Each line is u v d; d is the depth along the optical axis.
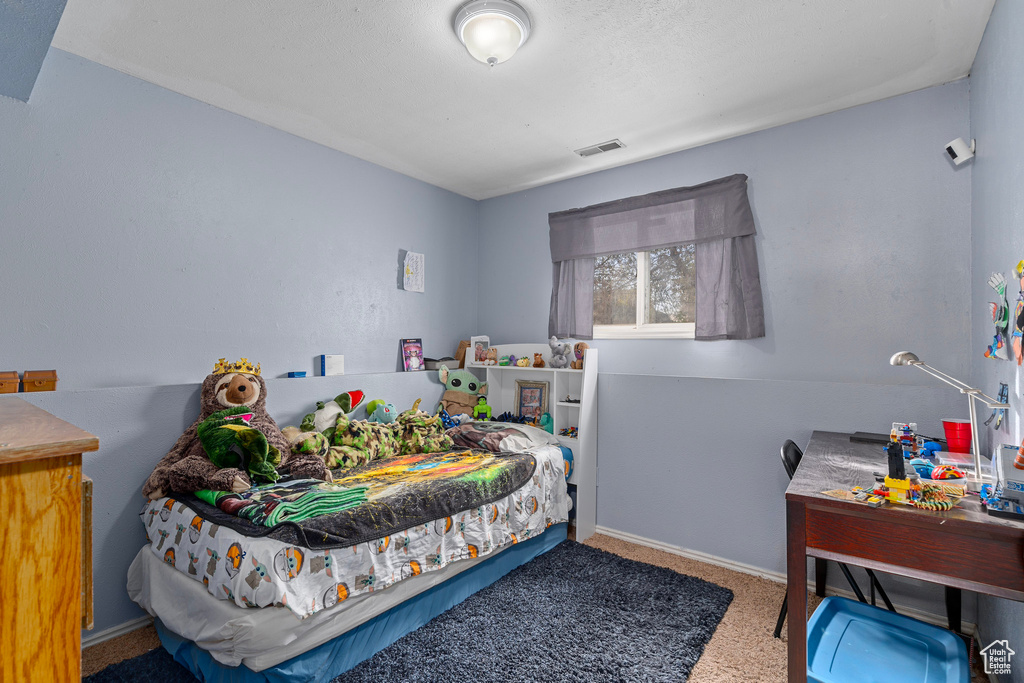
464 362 3.94
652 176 3.33
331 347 3.15
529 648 2.00
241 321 2.72
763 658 1.97
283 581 1.61
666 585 2.54
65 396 2.05
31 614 0.65
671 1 1.83
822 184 2.73
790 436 2.65
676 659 1.94
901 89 2.48
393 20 1.93
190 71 2.29
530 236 3.93
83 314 2.20
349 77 2.35
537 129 2.91
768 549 2.70
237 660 1.60
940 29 2.01
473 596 2.41
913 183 2.49
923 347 2.46
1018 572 1.16
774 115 2.74
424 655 1.95
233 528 1.73
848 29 2.01
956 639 1.58
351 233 3.27
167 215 2.44
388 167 3.50
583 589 2.49
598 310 3.57
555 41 2.07
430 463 2.71
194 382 2.53
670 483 3.02
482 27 1.88
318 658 1.75
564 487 3.03
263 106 2.62
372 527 1.88
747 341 2.96
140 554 2.13
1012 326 1.65
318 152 3.08
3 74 1.86
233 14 1.90
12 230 2.02
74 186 2.17
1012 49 1.66
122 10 1.87
